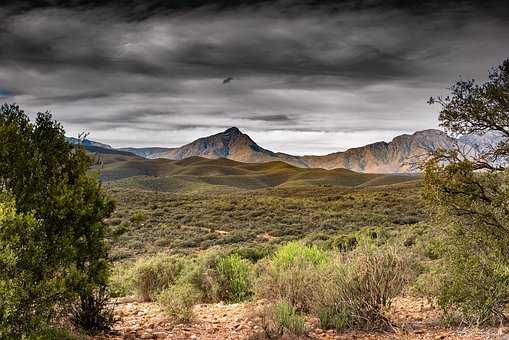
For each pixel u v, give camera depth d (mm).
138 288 12508
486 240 7832
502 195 7750
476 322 7766
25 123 6973
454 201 8125
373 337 7426
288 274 9562
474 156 8266
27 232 5801
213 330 8016
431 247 8609
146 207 60062
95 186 7102
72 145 7254
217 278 12641
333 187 112312
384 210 51000
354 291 8133
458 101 8344
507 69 7980
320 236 28531
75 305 7484
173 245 34688
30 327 5621
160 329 8094
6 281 5387
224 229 44938
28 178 6664
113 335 7430
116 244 33875
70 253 6410
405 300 10602
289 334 7477
